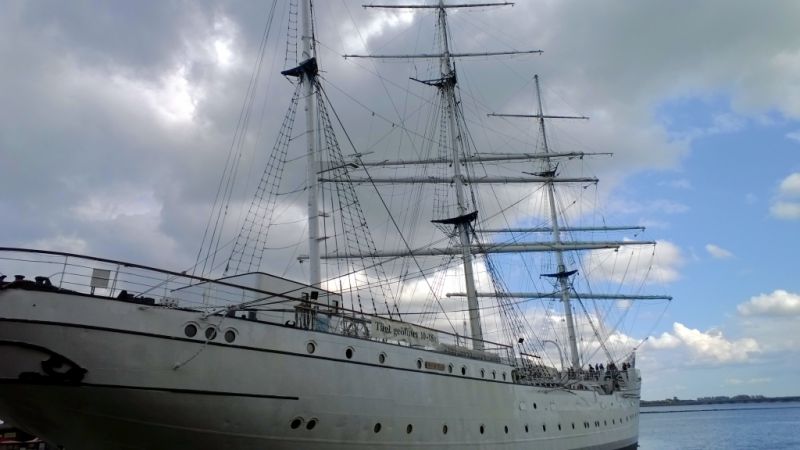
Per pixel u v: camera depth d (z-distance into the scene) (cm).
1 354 1301
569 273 5369
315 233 2341
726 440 8619
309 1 2702
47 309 1318
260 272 1830
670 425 15912
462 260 3906
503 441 2397
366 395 1797
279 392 1588
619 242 5509
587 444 3288
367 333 1945
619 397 4144
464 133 4128
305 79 2577
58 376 1325
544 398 2853
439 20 4259
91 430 1465
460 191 3803
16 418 1488
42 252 1384
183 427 1481
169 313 1462
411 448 1933
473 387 2272
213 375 1488
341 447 1739
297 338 1661
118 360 1377
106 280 1449
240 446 1571
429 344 2206
